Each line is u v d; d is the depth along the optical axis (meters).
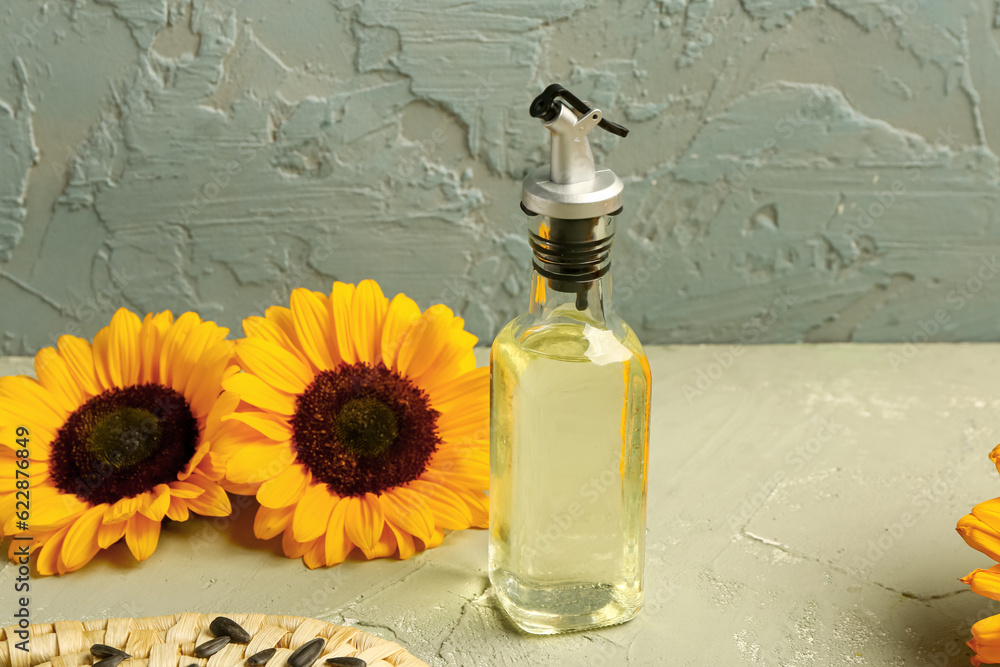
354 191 0.97
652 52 0.92
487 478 0.73
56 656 0.59
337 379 0.72
